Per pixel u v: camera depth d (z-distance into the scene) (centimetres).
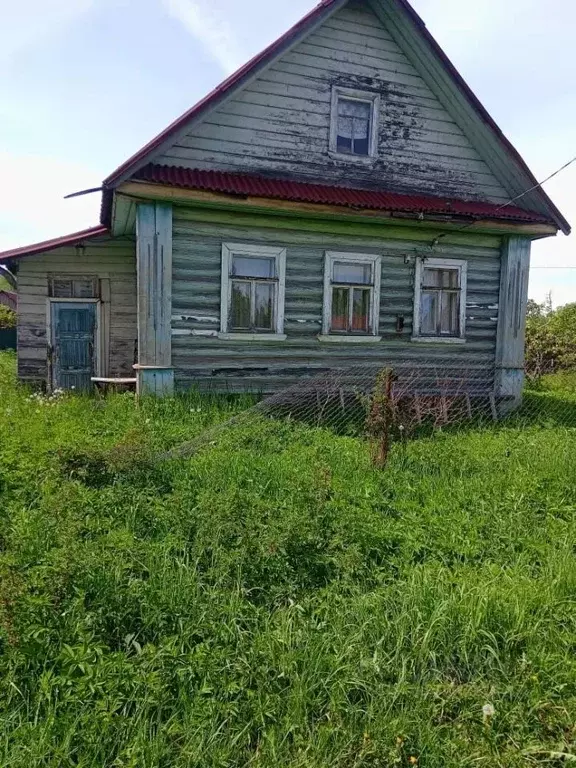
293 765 233
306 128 931
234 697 264
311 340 941
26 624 278
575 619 328
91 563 320
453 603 322
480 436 778
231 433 651
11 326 2445
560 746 247
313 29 895
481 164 1055
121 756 230
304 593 343
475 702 271
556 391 1329
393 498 500
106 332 1167
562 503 502
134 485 471
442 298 1031
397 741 243
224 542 378
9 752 227
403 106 998
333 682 272
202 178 810
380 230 965
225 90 831
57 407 801
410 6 902
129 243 1161
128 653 284
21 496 448
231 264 888
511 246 1034
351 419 882
